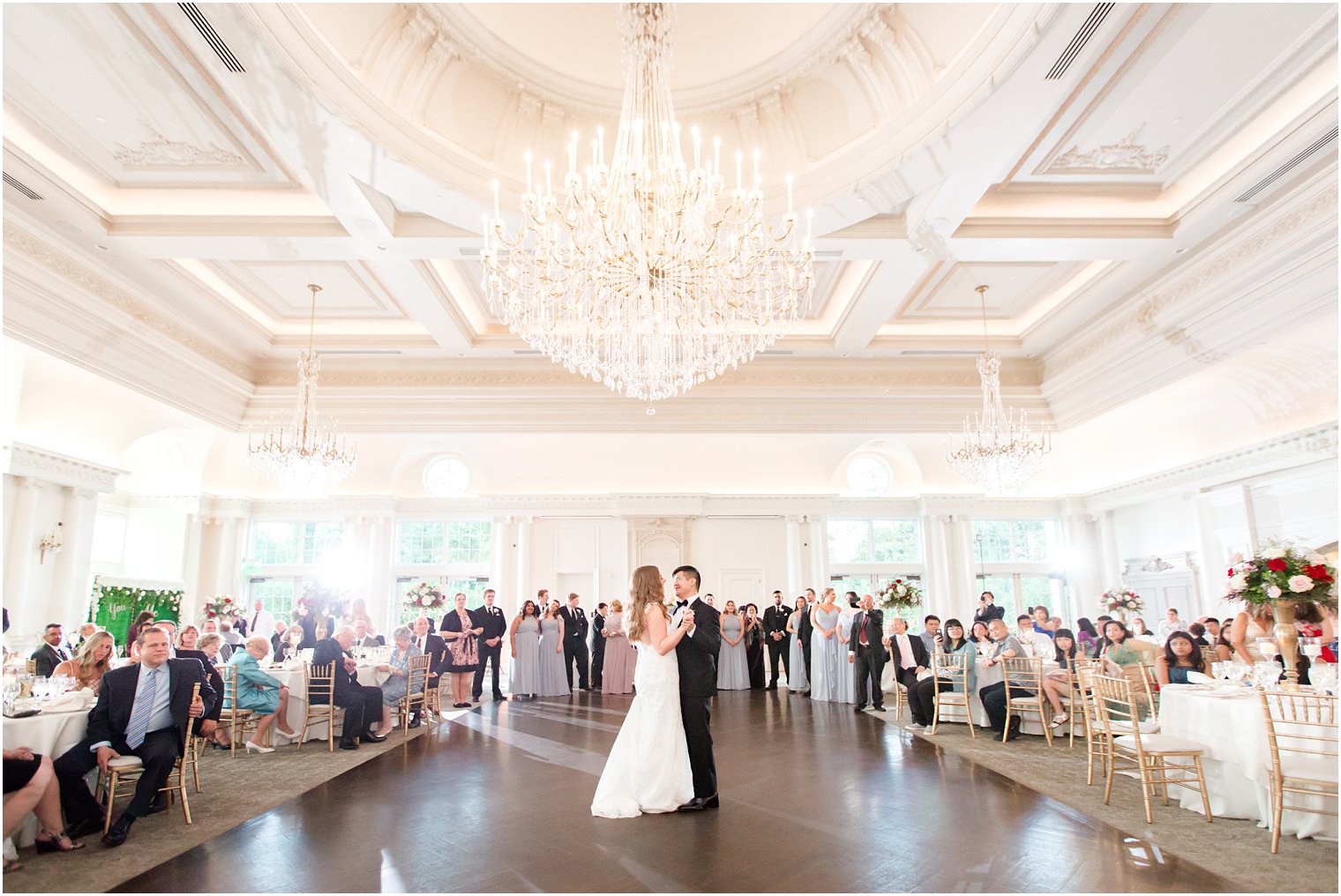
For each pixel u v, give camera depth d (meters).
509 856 4.26
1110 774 5.40
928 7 6.81
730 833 4.63
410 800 5.48
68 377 10.16
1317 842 4.45
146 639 4.99
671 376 7.50
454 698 10.87
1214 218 8.62
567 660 12.57
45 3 5.81
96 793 4.96
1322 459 9.88
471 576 15.21
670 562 14.95
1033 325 12.46
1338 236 7.82
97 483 11.40
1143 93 6.98
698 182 6.30
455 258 9.34
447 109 7.67
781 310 6.97
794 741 7.87
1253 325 9.36
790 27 7.34
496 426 13.69
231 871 4.05
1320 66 6.65
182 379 11.68
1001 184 8.48
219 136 7.54
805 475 15.12
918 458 15.03
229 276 10.66
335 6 6.45
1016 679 8.22
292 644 10.95
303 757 7.16
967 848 4.36
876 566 15.47
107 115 7.20
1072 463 14.88
